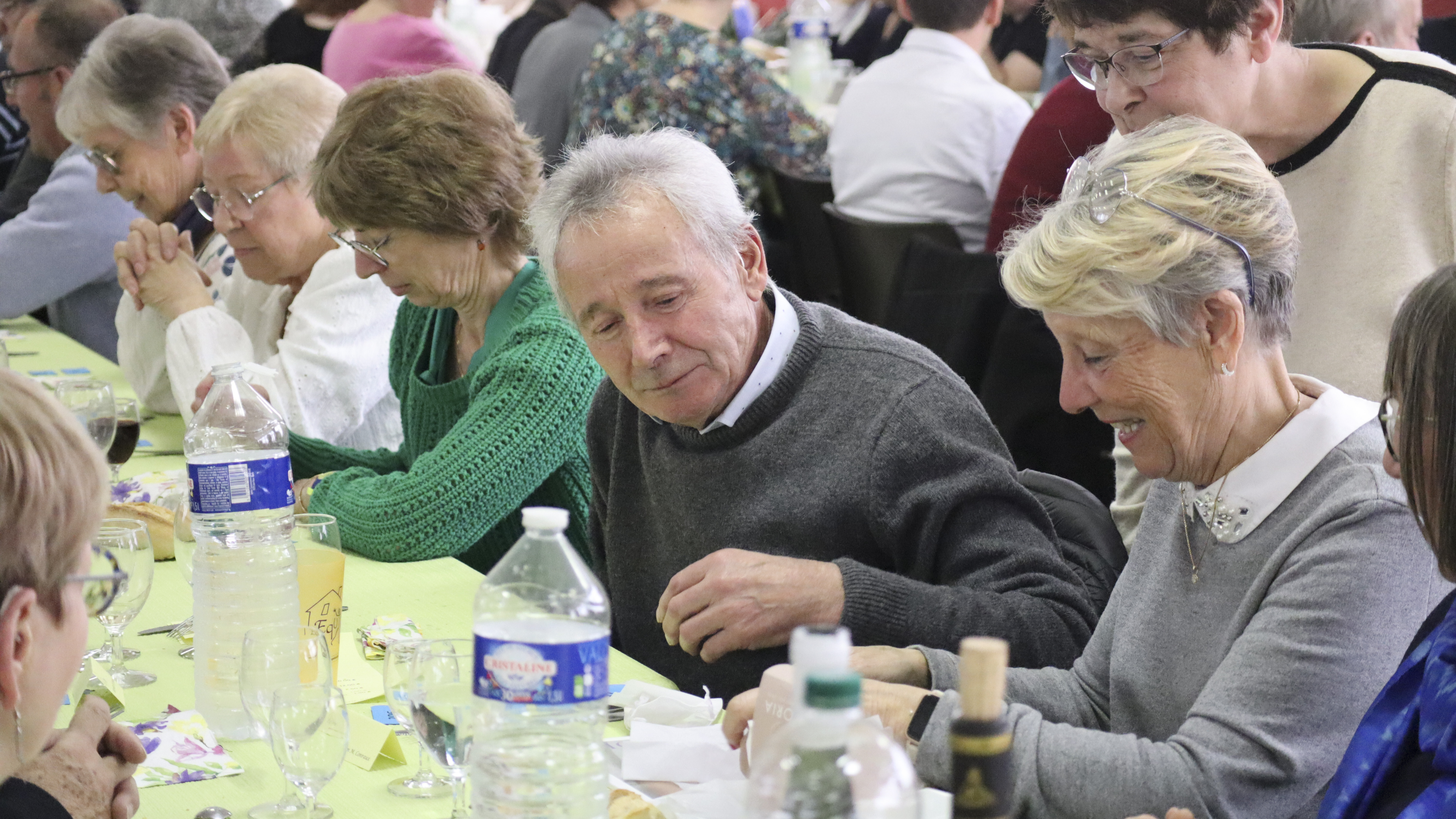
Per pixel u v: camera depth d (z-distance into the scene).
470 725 2.26
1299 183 3.64
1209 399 2.53
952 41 7.28
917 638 3.04
